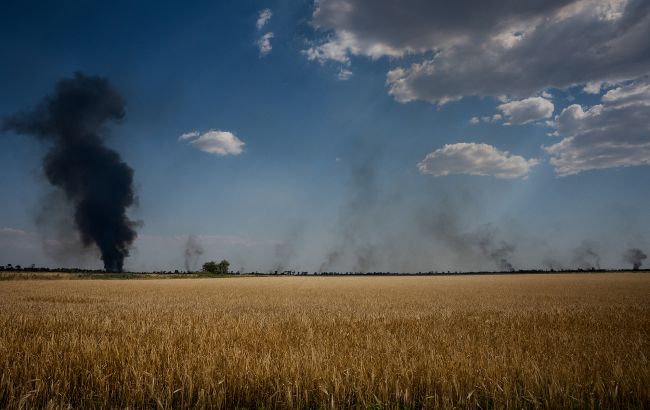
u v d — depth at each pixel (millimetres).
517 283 58125
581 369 6816
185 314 16266
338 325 13023
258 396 6141
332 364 7004
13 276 72750
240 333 10500
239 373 6430
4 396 5922
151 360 7145
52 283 54719
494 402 5711
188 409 5703
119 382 6312
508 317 15852
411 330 12016
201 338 9438
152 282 63594
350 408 5828
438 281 71312
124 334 10180
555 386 5906
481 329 12289
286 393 5844
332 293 35281
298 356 7379
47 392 6008
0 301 24406
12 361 7223
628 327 12758
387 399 5891
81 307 19953
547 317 15797
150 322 12953
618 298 27641
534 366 6637
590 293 33656
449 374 6516
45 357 7227
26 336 9570
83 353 7473
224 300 26406
